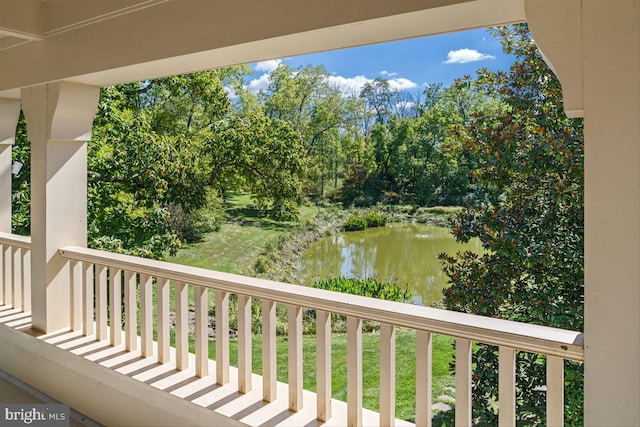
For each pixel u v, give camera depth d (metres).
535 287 4.12
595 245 1.50
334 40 2.20
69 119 3.40
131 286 3.11
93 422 3.05
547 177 4.12
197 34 2.45
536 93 4.27
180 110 8.21
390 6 1.85
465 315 1.85
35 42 3.38
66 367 3.23
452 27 1.99
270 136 7.34
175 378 2.71
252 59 2.59
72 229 3.61
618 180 1.46
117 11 2.80
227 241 7.37
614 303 1.48
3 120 4.31
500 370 1.74
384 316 1.95
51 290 3.51
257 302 6.27
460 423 1.82
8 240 4.12
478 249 5.29
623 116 1.45
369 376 4.87
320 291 2.23
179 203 7.69
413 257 5.82
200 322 2.70
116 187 7.83
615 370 1.48
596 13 1.47
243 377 2.51
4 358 3.87
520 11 1.79
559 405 1.64
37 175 3.52
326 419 2.22
